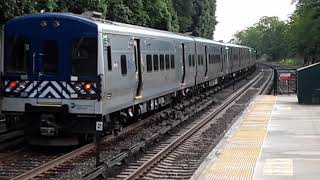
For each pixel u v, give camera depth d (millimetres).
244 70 64062
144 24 40156
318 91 27234
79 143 15055
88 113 14062
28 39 14406
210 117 22594
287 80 36594
